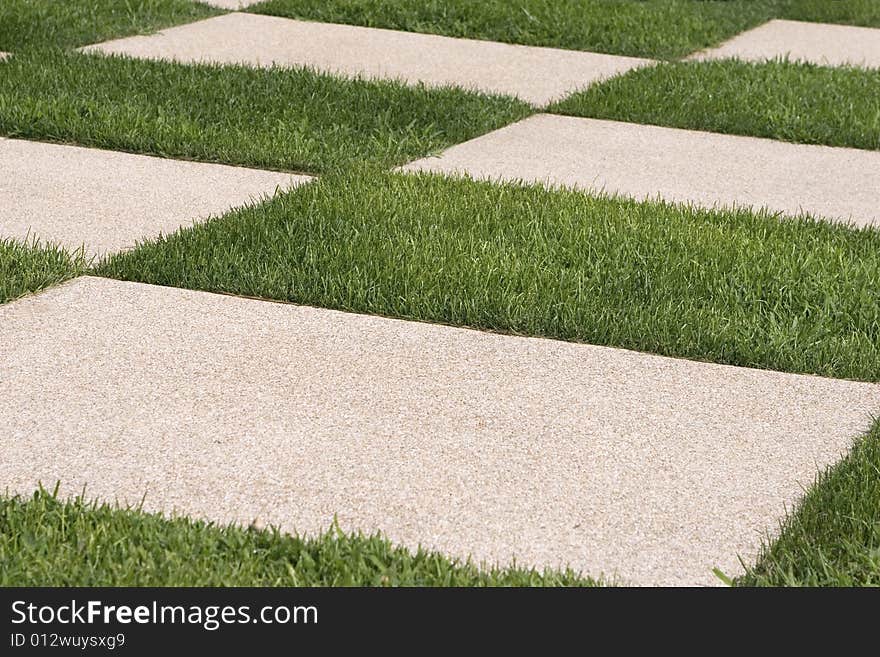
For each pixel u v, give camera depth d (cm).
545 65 959
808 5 1246
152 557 332
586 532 356
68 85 805
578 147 754
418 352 471
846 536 352
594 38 1033
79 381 434
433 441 403
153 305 504
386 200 614
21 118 730
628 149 755
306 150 697
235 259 541
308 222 584
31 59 862
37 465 379
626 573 338
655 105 832
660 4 1160
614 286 530
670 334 487
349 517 359
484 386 445
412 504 366
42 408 414
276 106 786
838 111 828
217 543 342
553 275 533
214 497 366
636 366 466
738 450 405
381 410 423
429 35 1040
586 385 449
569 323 492
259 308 507
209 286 524
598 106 828
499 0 1088
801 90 877
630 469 391
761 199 672
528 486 378
